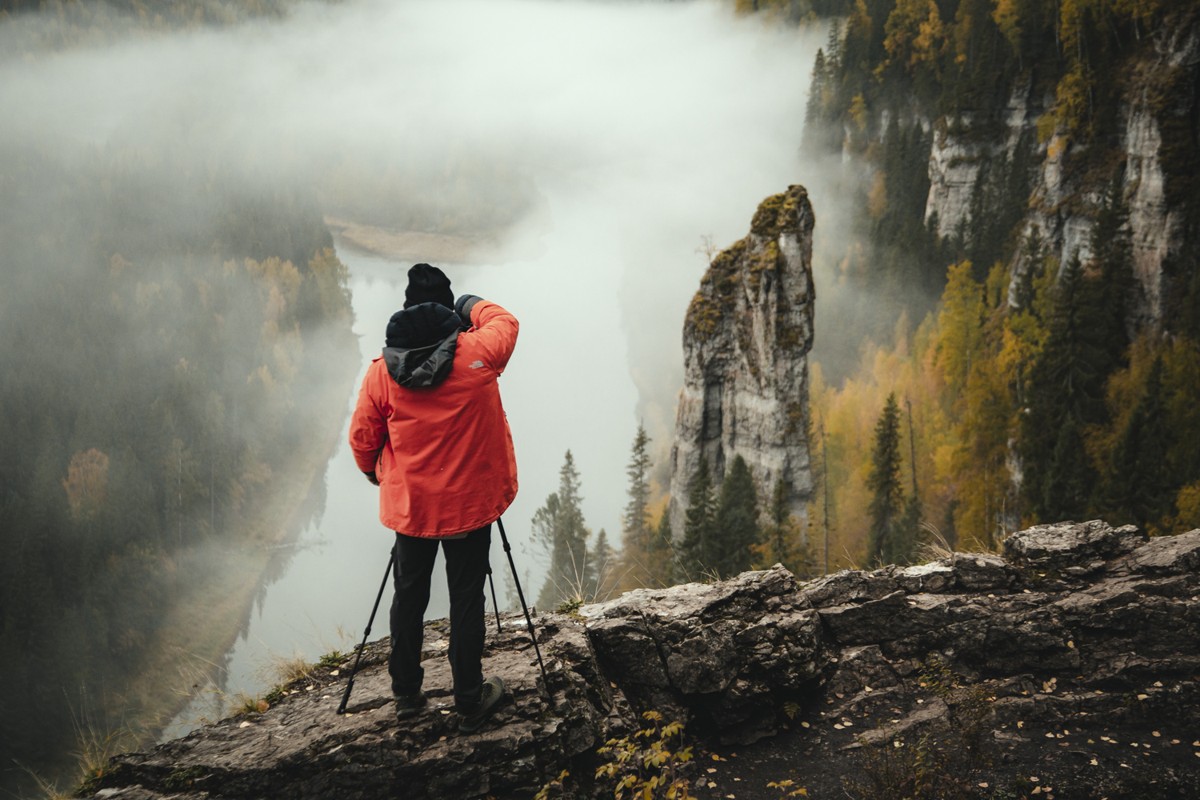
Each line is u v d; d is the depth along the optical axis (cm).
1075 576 647
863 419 10388
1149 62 10962
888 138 18338
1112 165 11012
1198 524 5853
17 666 9456
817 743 550
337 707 506
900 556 5903
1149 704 539
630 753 468
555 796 460
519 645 564
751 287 6531
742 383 6719
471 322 488
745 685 561
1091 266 10294
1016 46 14175
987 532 7731
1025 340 9500
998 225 13362
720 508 5472
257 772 454
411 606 471
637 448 8112
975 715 521
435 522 445
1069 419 7419
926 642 603
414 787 453
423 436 442
